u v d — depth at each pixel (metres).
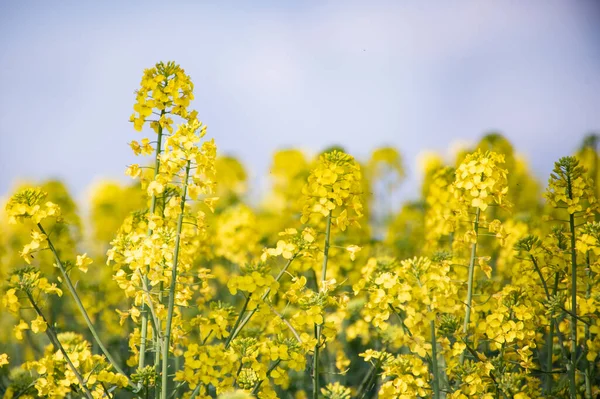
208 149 1.52
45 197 1.56
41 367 1.54
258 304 1.50
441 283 1.52
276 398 1.52
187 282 1.59
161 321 1.55
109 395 1.51
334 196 1.55
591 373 1.64
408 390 1.53
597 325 1.57
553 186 1.60
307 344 1.51
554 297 1.60
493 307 1.58
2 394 1.69
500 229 1.59
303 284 1.53
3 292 1.69
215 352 1.49
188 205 1.57
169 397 1.52
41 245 1.53
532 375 1.65
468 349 1.54
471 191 1.58
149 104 1.55
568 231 1.65
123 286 1.55
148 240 1.53
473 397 1.53
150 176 1.63
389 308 1.55
